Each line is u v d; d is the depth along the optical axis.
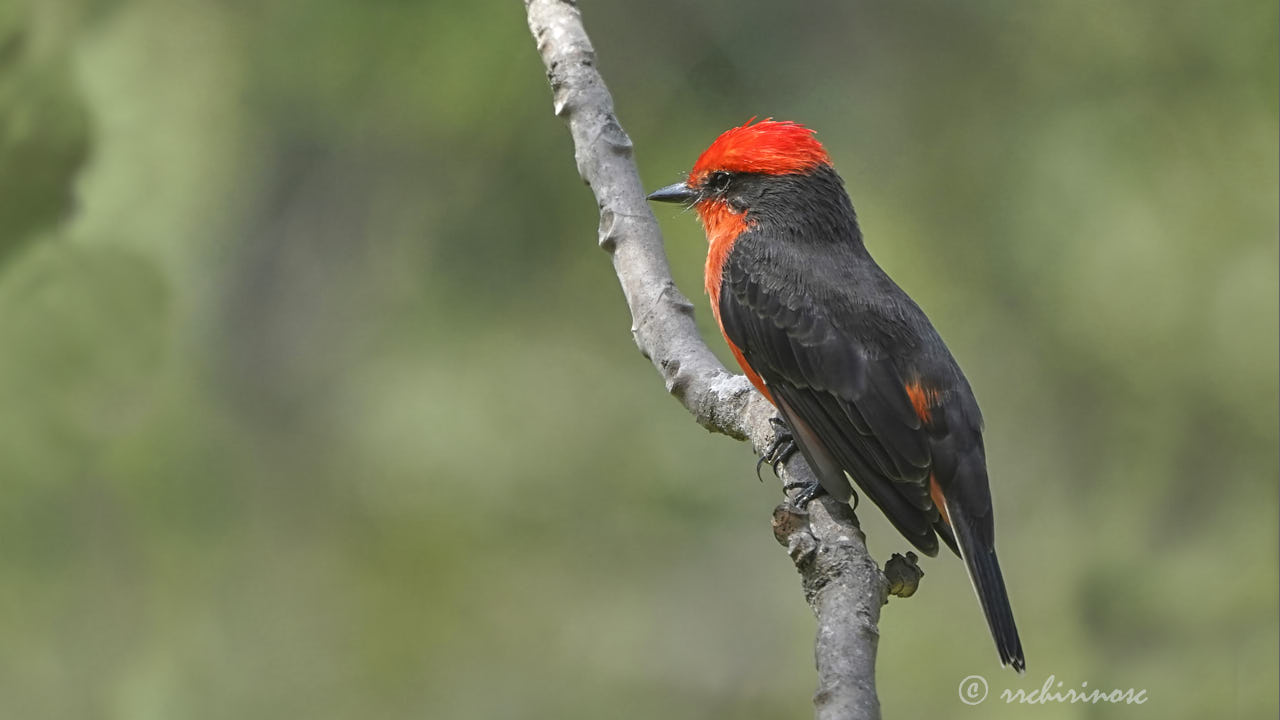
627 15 14.55
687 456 14.34
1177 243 14.87
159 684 12.80
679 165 14.17
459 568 14.12
